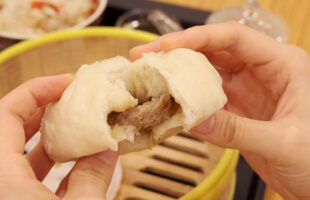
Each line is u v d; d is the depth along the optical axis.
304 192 0.25
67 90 0.22
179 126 0.24
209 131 0.22
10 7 0.44
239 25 0.27
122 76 0.23
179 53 0.22
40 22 0.42
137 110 0.23
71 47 0.33
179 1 0.46
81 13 0.43
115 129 0.23
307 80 0.25
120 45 0.34
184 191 0.29
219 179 0.24
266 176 0.29
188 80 0.21
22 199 0.18
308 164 0.23
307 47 0.40
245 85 0.30
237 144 0.22
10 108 0.22
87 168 0.21
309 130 0.23
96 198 0.19
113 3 0.43
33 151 0.25
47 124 0.22
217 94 0.21
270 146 0.22
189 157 0.31
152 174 0.31
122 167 0.31
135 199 0.29
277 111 0.25
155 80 0.23
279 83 0.27
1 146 0.20
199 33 0.26
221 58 0.30
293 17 0.43
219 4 0.45
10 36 0.37
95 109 0.21
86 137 0.21
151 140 0.24
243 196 0.30
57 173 0.29
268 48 0.26
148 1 0.44
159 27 0.41
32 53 0.32
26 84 0.23
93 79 0.22
